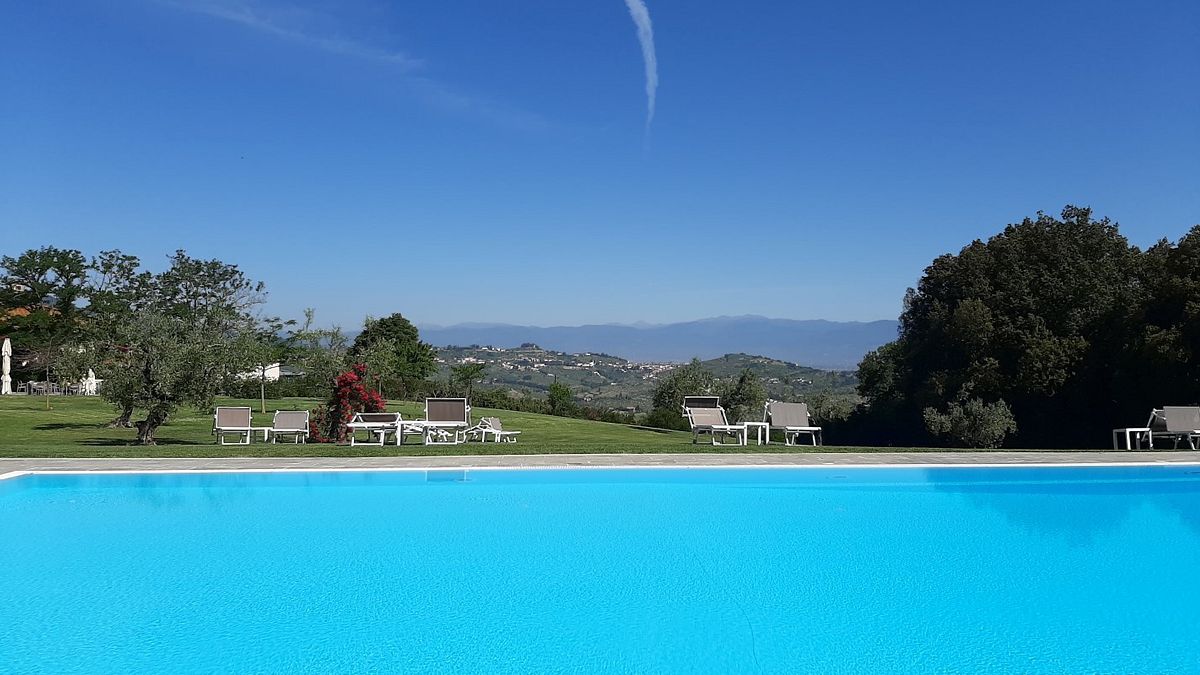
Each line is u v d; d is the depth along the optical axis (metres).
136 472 10.09
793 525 7.99
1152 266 23.25
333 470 10.34
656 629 5.10
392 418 15.34
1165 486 10.27
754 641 4.92
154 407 14.96
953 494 9.70
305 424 15.96
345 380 16.61
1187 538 7.52
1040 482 10.45
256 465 10.62
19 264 45.94
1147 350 20.00
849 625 5.20
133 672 4.39
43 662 4.51
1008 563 6.62
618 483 10.16
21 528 7.68
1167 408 14.69
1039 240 25.52
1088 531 7.78
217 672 4.40
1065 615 5.40
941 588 5.96
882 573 6.33
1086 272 23.94
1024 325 23.67
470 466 10.64
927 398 24.81
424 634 4.99
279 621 5.19
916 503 9.16
